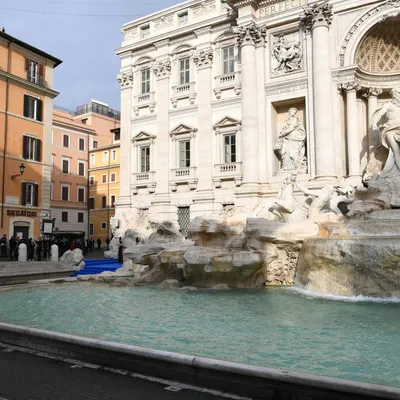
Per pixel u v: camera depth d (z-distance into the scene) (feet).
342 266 49.80
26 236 123.24
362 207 70.90
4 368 23.22
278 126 100.01
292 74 94.84
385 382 20.61
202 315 38.40
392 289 46.62
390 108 82.74
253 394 18.84
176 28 115.14
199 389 19.93
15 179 121.29
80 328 33.30
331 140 86.58
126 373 22.29
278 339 29.32
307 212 68.69
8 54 121.60
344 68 87.10
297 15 93.97
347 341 28.68
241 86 99.25
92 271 80.02
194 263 56.80
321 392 17.31
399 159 78.38
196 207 106.32
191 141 109.81
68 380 21.27
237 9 99.96
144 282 62.69
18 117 123.34
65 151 203.72
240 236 64.39
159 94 117.29
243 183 95.76
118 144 203.62
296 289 54.24
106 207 207.00
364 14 86.53
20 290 56.49
